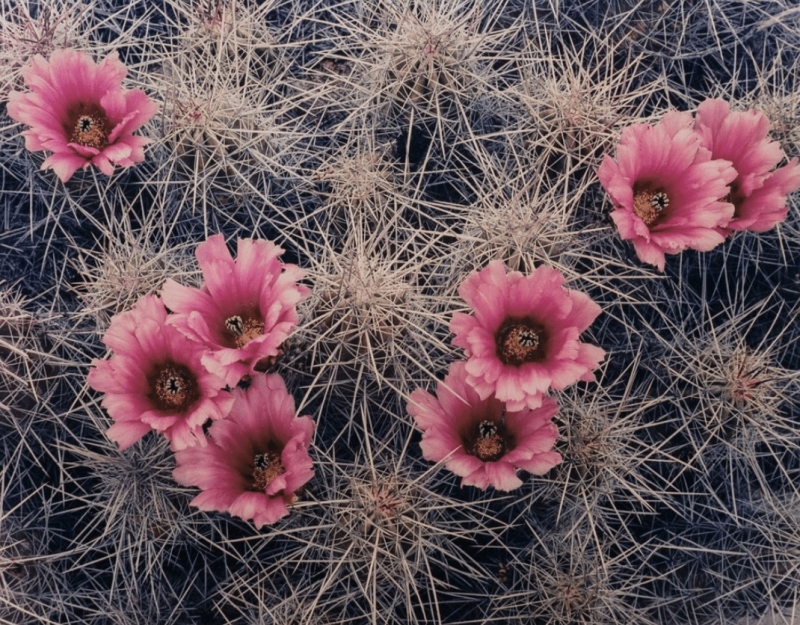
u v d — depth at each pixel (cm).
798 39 78
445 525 66
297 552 65
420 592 70
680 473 68
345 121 71
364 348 64
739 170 66
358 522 62
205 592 70
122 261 68
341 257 66
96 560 66
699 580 73
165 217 71
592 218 69
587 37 77
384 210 71
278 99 77
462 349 67
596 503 68
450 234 67
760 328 76
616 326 72
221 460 59
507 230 65
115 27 75
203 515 67
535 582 68
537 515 70
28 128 70
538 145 71
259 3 78
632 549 68
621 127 71
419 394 62
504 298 61
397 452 68
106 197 72
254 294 60
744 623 73
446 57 69
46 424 69
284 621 65
